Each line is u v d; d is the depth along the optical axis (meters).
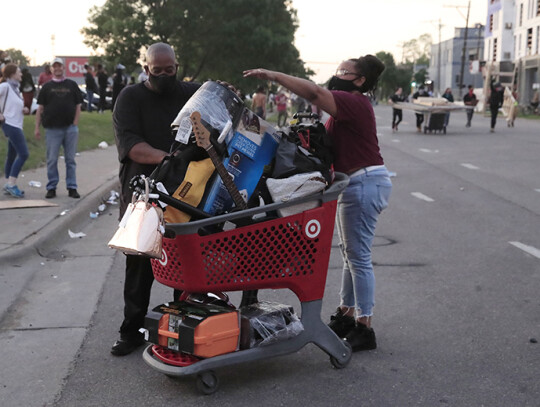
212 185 3.81
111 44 46.94
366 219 4.48
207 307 4.05
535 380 4.15
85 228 8.94
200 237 3.68
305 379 4.18
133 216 3.57
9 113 9.93
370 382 4.14
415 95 32.75
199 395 3.98
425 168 15.26
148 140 4.52
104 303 5.76
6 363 4.50
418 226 8.88
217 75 50.78
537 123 34.59
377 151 4.51
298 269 4.01
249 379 4.19
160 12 46.88
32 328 5.17
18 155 10.12
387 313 5.43
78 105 10.16
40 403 3.92
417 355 4.57
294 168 3.93
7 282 6.26
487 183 12.72
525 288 6.06
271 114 47.28
